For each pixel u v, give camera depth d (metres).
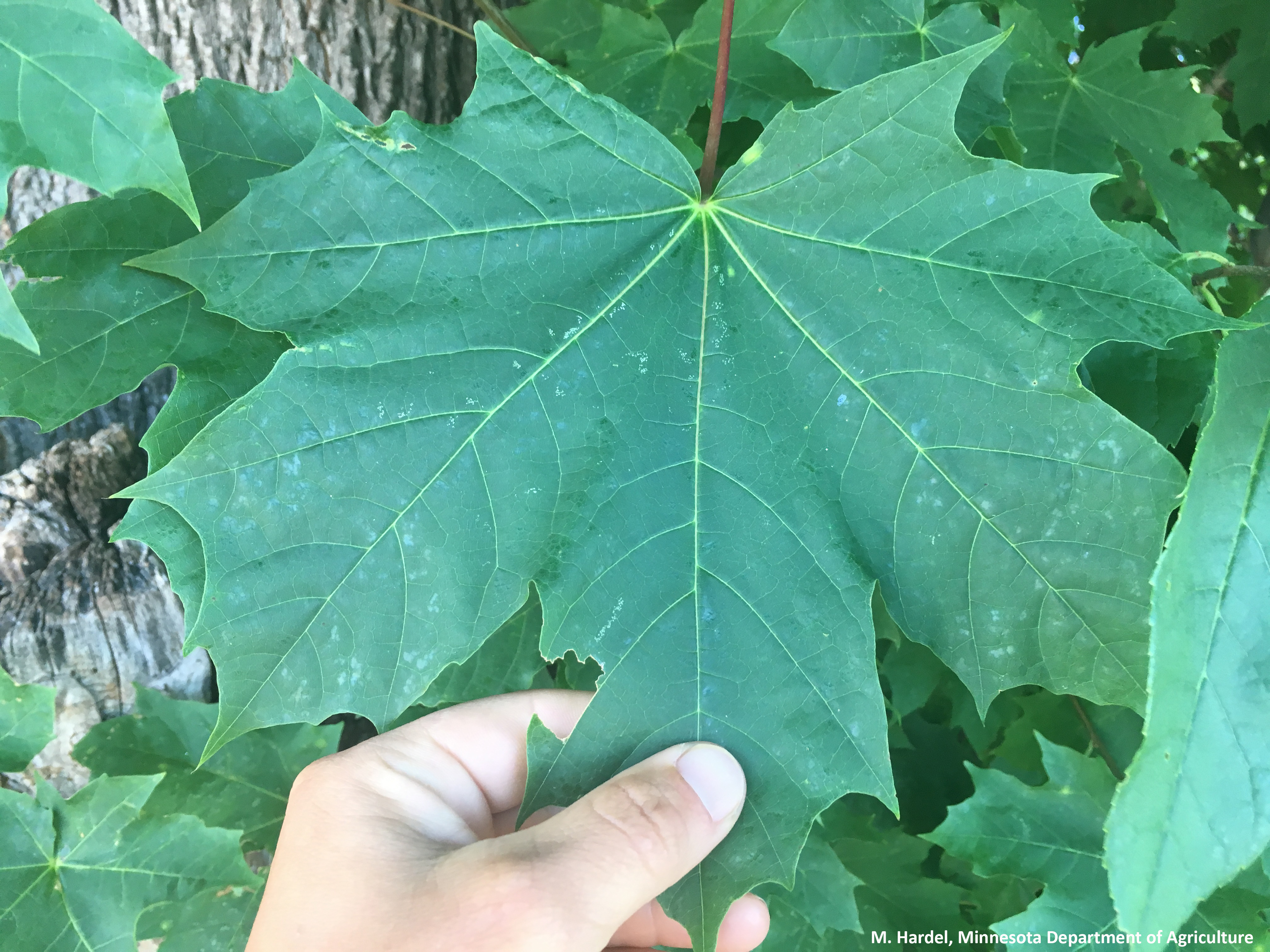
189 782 0.36
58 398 0.24
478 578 0.22
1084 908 0.32
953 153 0.22
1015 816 0.33
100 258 0.25
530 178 0.23
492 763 0.30
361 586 0.22
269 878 0.26
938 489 0.23
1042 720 0.40
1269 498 0.20
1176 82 0.32
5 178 0.19
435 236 0.23
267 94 0.26
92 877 0.31
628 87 0.32
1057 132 0.33
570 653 0.35
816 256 0.24
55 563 0.36
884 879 0.41
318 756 0.38
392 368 0.22
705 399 0.24
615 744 0.23
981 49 0.22
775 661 0.23
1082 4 0.40
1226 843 0.19
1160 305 0.21
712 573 0.23
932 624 0.23
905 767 0.49
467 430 0.23
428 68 0.40
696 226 0.25
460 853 0.24
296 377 0.22
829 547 0.23
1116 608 0.22
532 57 0.22
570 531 0.23
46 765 0.36
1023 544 0.22
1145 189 0.38
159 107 0.19
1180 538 0.19
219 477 0.21
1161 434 0.27
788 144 0.24
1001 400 0.23
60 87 0.19
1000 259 0.23
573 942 0.22
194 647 0.21
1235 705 0.19
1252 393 0.20
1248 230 0.42
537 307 0.24
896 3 0.28
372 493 0.22
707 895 0.23
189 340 0.25
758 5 0.30
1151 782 0.19
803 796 0.22
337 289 0.22
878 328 0.24
